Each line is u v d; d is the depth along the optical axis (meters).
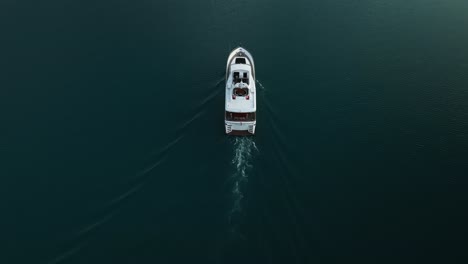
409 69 44.50
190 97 41.03
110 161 35.44
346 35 49.34
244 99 36.78
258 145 36.25
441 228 30.77
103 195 32.97
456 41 47.97
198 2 54.50
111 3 53.81
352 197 32.72
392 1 55.19
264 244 29.50
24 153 36.31
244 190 32.84
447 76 43.56
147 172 34.47
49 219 31.48
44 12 51.62
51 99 40.94
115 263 28.69
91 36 48.47
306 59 45.78
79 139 37.31
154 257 28.98
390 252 29.19
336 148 36.38
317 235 30.12
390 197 32.81
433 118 39.16
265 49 46.91
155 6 53.66
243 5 54.12
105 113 39.62
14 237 30.33
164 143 36.72
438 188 33.50
